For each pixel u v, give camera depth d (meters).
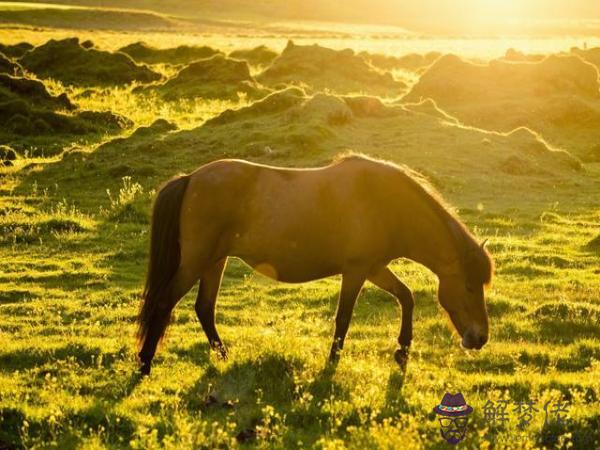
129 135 28.25
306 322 11.84
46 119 30.34
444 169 24.94
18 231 17.83
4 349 9.71
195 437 6.47
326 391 7.84
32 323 11.73
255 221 8.68
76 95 38.31
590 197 23.97
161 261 8.68
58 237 17.78
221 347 9.20
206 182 8.70
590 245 18.09
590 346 10.43
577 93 37.22
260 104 29.53
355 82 44.94
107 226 18.98
